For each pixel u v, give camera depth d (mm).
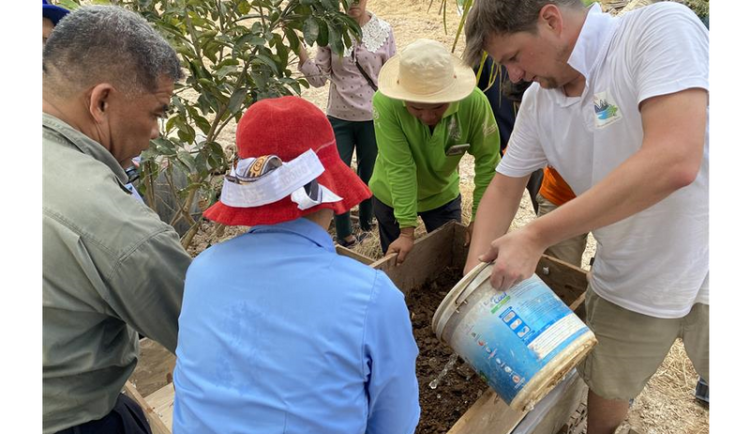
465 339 1356
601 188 1152
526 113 1613
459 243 2480
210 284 1012
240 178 957
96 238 1078
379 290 961
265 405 921
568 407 1979
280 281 953
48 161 1103
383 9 8414
